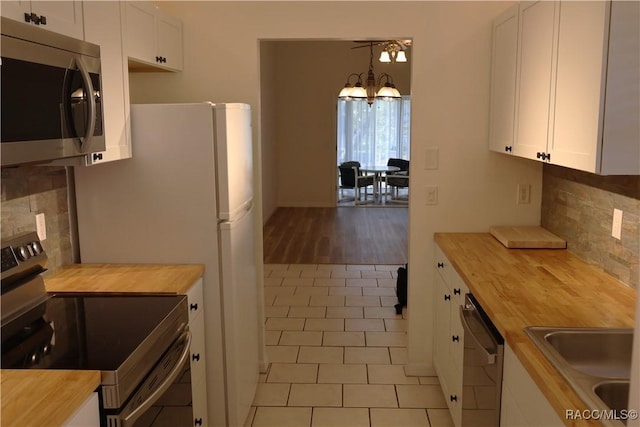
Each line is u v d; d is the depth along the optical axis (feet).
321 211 32.71
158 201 8.98
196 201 8.92
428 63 11.18
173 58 10.75
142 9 9.10
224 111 8.77
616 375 6.12
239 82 11.34
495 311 6.84
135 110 8.77
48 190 8.57
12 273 7.15
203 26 11.23
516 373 6.05
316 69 33.27
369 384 11.50
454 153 11.41
